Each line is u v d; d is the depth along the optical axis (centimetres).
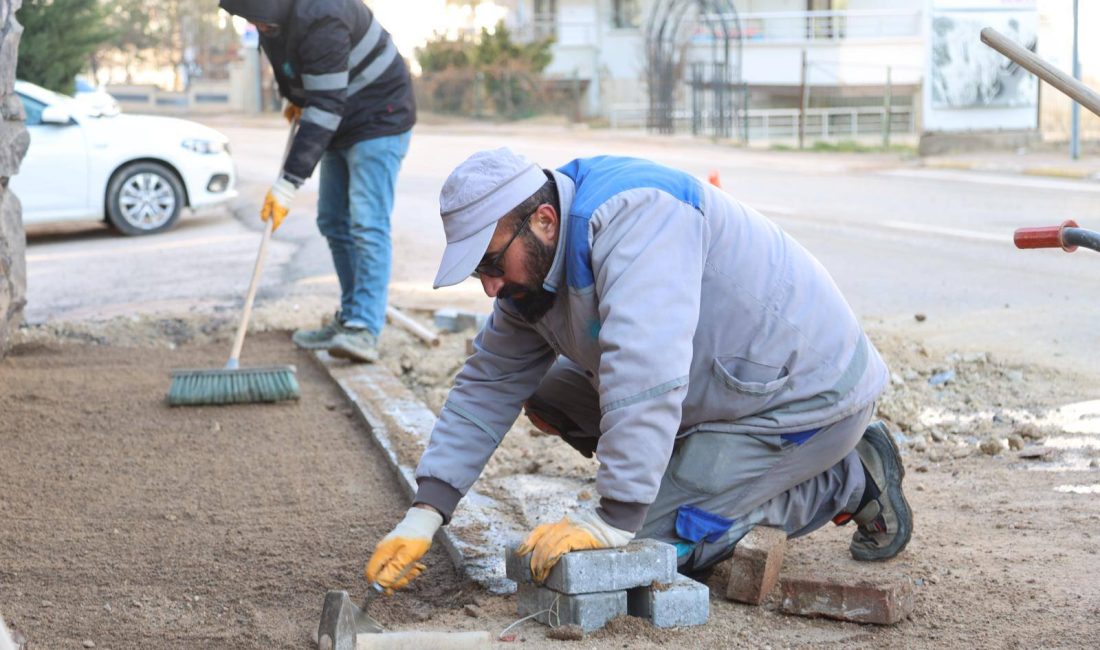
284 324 764
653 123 2962
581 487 453
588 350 320
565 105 3541
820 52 2942
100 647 312
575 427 379
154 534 402
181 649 311
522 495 443
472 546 379
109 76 6025
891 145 2467
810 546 382
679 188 308
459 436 337
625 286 295
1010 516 404
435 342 691
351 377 615
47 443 505
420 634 279
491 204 292
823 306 326
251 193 1544
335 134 620
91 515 421
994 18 1953
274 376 577
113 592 352
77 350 696
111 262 1048
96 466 477
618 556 305
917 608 321
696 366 320
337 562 377
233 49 5956
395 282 923
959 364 619
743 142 2553
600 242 298
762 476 329
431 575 367
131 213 1222
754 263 317
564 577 302
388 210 638
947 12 1950
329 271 981
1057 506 412
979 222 1201
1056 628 303
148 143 1222
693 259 302
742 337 318
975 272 917
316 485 457
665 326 293
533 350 341
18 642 308
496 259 301
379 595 342
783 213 1302
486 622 319
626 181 305
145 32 5988
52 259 1074
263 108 4400
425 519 324
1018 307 777
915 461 482
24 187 1157
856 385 328
